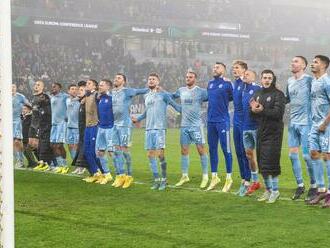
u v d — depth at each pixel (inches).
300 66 278.8
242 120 296.0
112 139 334.0
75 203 275.0
